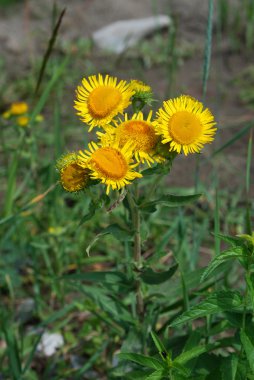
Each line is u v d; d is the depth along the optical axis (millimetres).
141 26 1293
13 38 1317
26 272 711
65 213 761
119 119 483
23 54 1261
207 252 730
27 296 688
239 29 1286
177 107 466
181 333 601
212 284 534
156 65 1201
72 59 1209
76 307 659
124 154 452
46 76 1108
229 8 1363
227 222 737
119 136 459
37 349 631
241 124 969
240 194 811
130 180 464
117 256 701
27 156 726
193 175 860
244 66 1174
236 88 1092
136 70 1157
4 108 1053
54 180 697
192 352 453
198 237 662
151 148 458
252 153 893
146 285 534
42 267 714
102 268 724
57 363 619
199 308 434
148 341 529
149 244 729
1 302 676
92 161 450
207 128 462
